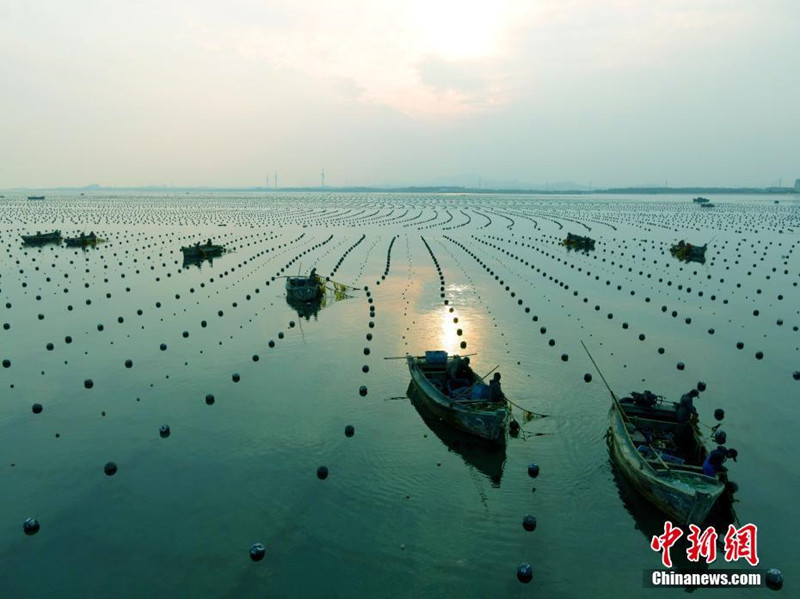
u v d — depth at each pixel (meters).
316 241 68.75
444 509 14.48
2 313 32.81
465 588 11.84
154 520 13.98
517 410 19.69
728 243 66.12
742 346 26.86
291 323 30.98
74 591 11.77
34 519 13.60
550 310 34.12
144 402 20.67
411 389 21.92
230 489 15.28
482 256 56.47
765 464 16.41
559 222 100.81
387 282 42.88
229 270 47.47
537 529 13.73
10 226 85.12
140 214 115.06
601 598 11.63
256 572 12.27
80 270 46.78
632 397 18.27
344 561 12.60
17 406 20.28
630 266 49.94
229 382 22.53
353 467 16.38
